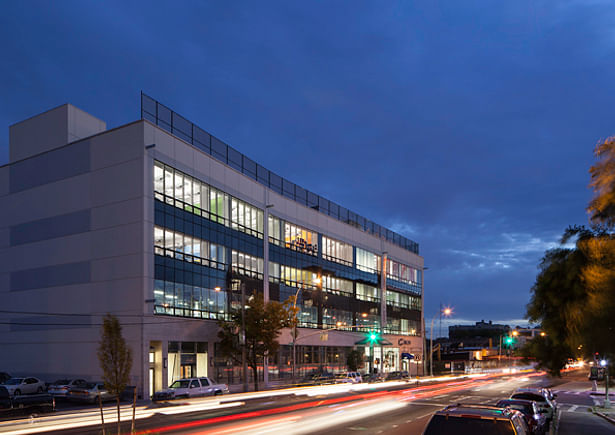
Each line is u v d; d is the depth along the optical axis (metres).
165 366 40.88
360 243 76.88
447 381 73.50
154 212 41.62
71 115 47.72
